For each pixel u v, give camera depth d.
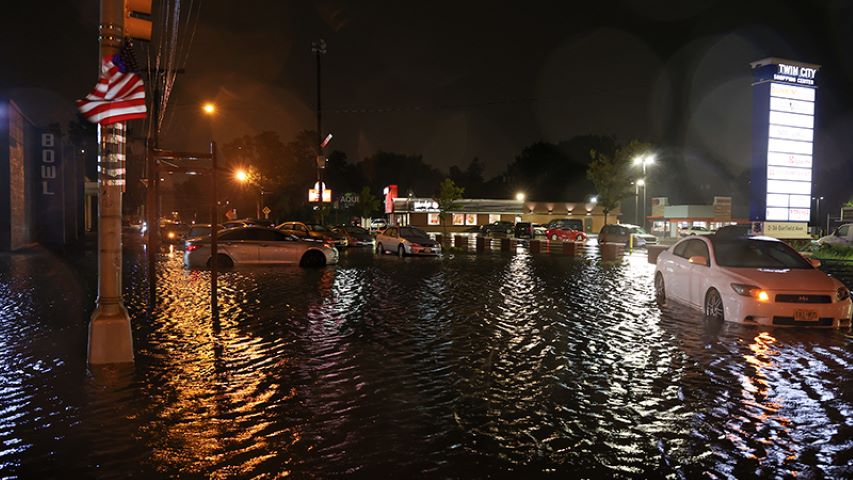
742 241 10.87
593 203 75.50
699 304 10.73
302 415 5.36
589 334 8.97
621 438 4.82
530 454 4.50
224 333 8.98
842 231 28.84
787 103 27.86
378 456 4.46
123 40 7.21
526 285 15.47
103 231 7.22
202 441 4.73
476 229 69.88
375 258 26.47
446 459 4.40
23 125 34.16
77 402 5.69
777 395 5.96
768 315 9.23
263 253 20.67
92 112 7.04
